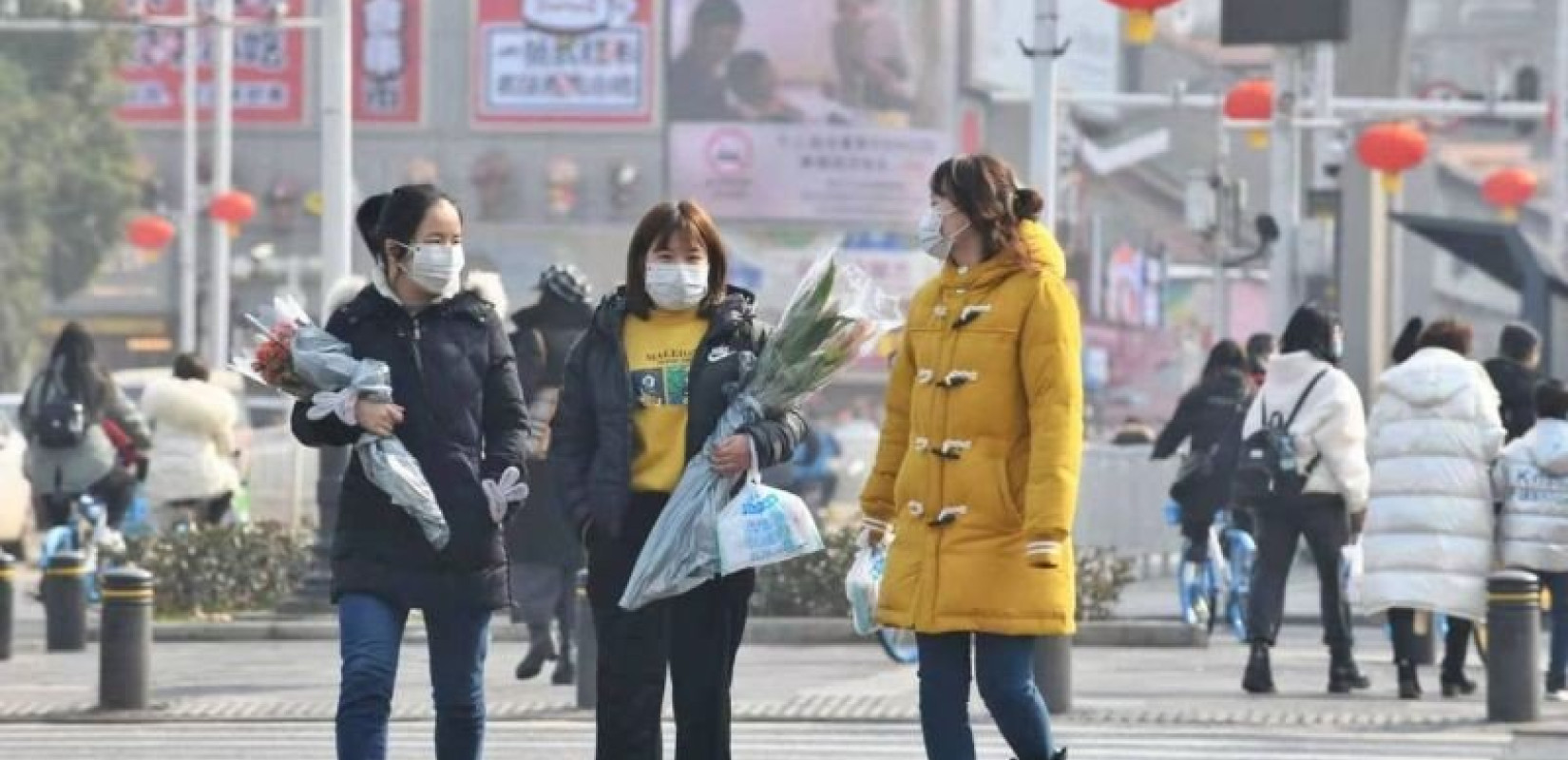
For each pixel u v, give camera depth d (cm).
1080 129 19150
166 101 17525
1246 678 4169
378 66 17638
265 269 17575
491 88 17650
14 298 15188
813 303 2550
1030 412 2406
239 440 6731
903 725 3700
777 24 17662
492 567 2478
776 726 3681
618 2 17650
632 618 2594
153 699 4031
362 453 2434
